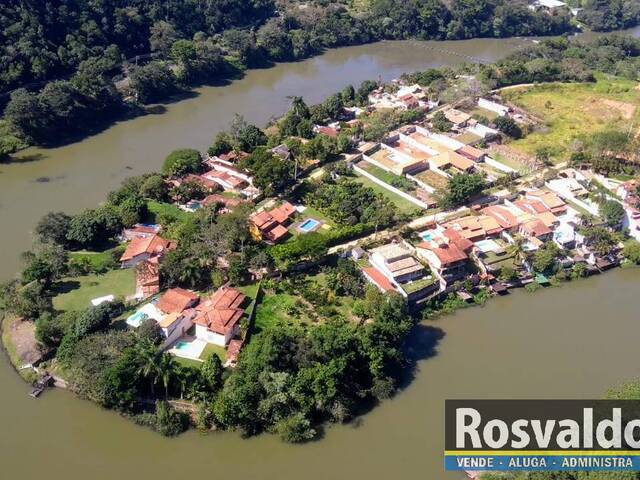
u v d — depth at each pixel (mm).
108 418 77188
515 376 86875
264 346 79500
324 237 105188
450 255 102562
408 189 130875
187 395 77312
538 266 106562
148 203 120500
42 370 82500
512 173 137000
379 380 82188
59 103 156125
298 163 135375
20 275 98812
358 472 71812
